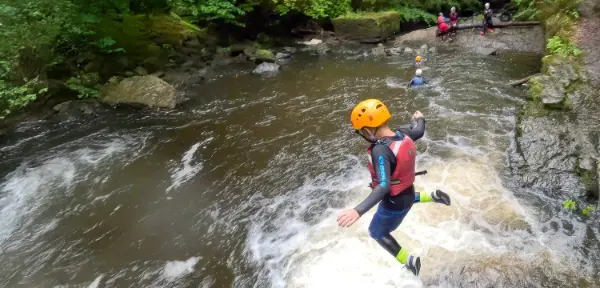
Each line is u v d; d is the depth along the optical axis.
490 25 10.31
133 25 8.70
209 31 10.10
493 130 5.74
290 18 11.32
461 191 4.49
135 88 6.92
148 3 8.89
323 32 11.30
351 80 8.03
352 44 10.67
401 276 3.49
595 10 7.36
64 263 3.83
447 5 13.35
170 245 4.01
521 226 3.94
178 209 4.51
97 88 7.11
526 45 9.48
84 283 3.60
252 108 6.89
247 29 10.67
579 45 6.72
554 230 3.86
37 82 6.40
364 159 5.29
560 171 4.54
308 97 7.28
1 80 5.70
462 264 3.54
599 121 5.07
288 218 4.30
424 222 4.06
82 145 5.78
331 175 4.99
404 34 11.20
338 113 6.57
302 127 6.18
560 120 5.25
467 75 7.96
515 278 3.36
